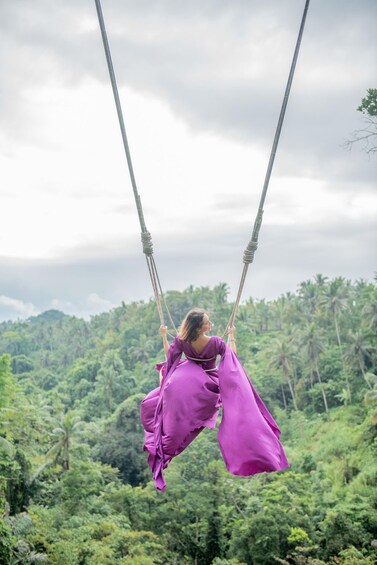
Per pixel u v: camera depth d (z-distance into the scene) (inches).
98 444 2657.5
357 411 3075.8
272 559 1552.7
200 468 2018.9
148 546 1594.5
